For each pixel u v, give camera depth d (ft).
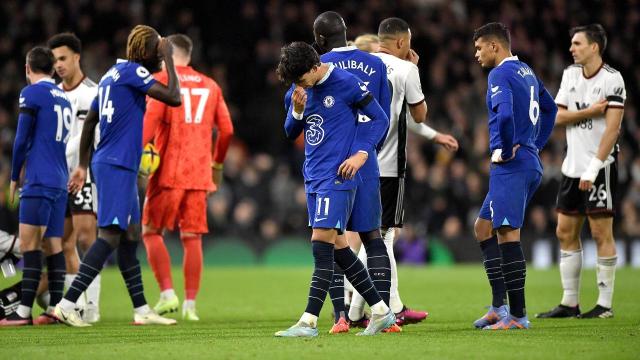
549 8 279.69
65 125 90.48
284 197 213.05
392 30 84.17
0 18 241.14
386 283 72.54
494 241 80.53
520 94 75.56
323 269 69.00
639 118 262.47
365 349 61.00
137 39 84.28
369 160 72.08
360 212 71.67
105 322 92.27
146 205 97.04
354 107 70.03
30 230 88.48
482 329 76.02
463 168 209.46
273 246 209.15
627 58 270.87
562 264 92.73
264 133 248.73
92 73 231.71
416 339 66.90
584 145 93.97
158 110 94.48
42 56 89.56
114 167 82.64
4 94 225.97
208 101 99.30
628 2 281.95
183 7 256.93
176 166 96.84
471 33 269.03
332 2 265.34
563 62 272.31
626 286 129.29
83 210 94.73
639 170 221.87
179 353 60.08
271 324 87.30
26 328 84.02
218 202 208.64
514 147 75.05
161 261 96.17
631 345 62.95
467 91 242.17
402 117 81.87
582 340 66.03
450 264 203.62
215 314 100.78
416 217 205.46
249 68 254.88
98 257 82.79
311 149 69.77
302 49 67.97
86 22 243.19
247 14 258.37
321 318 95.66
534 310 99.55
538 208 204.54
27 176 88.63
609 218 92.48
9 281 136.77
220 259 205.87
